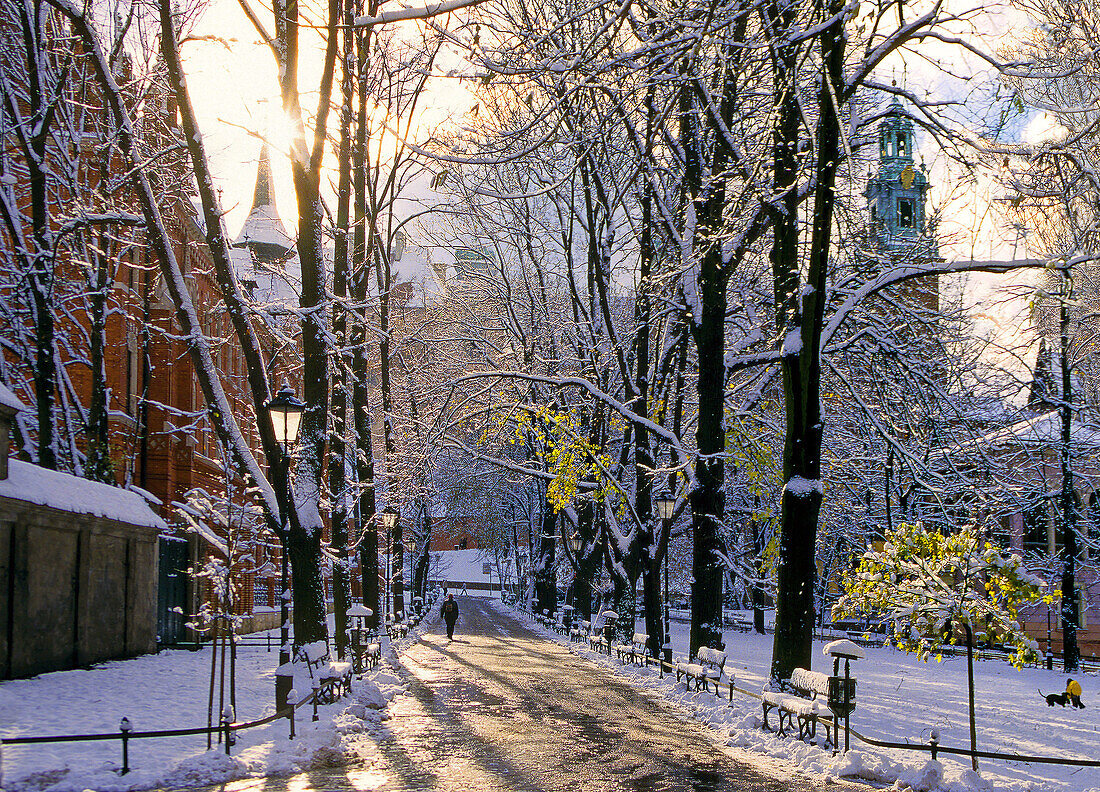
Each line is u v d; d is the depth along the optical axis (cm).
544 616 5256
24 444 2522
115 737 971
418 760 1138
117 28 2628
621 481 3328
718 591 2225
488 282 4209
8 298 2633
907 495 3025
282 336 1797
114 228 2691
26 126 2405
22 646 1844
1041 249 1948
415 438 3366
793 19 1703
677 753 1243
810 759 1170
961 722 1614
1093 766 1134
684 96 2178
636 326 2914
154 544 2627
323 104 1834
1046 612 4491
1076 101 1778
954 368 2450
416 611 5478
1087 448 3250
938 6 1550
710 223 2125
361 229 2628
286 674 1312
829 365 2447
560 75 1514
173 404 3522
